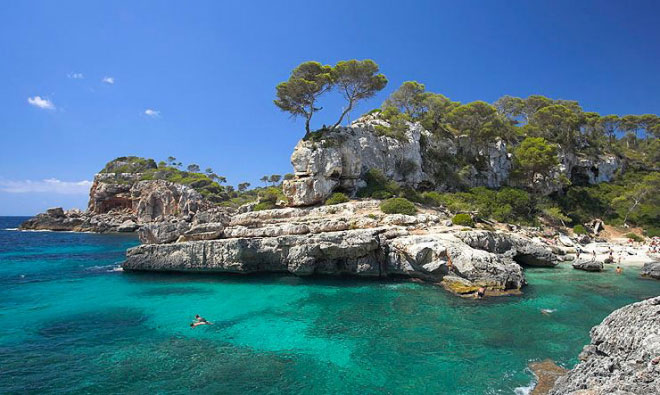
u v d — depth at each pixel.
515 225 53.53
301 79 52.50
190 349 17.64
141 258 38.75
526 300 25.78
